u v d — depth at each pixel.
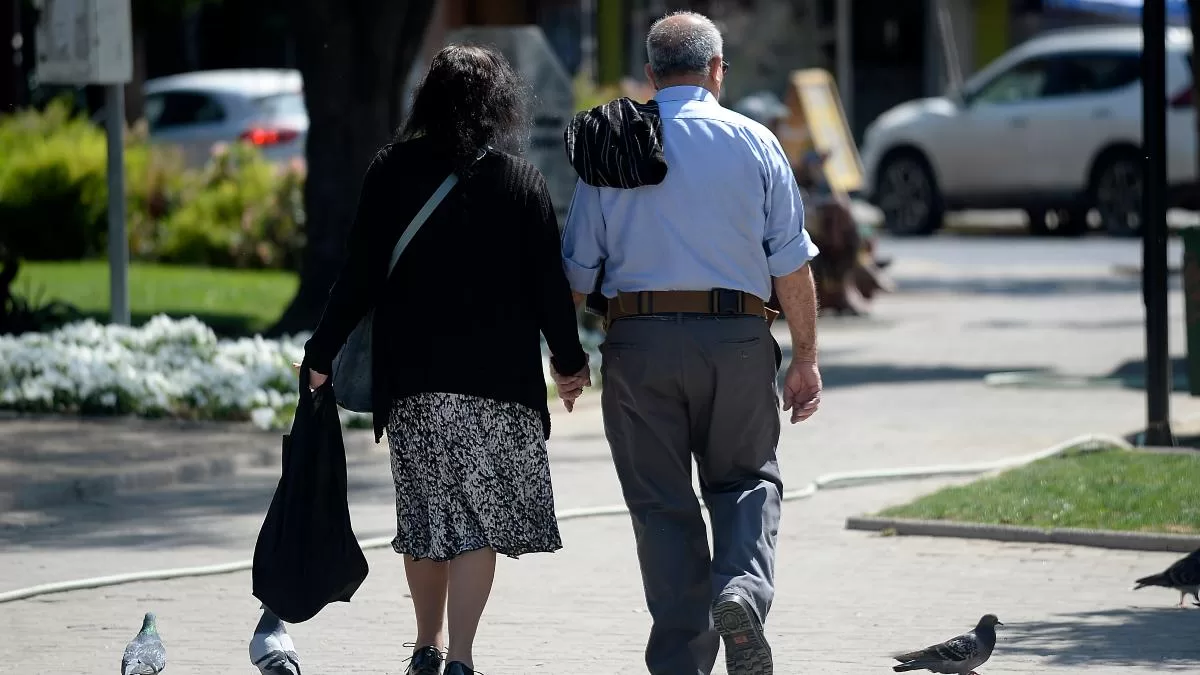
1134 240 90.00
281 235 74.31
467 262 19.17
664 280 19.19
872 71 122.19
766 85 122.06
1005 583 26.30
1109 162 89.44
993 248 89.81
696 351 19.09
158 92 88.50
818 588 26.17
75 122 80.12
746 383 19.30
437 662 20.09
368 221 19.33
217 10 127.00
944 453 37.34
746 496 19.33
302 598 19.23
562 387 20.06
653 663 19.36
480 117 19.45
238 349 44.94
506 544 19.33
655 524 19.44
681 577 19.31
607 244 19.44
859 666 21.81
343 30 52.62
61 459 35.72
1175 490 31.06
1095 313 63.88
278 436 39.34
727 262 19.19
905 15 121.38
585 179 19.22
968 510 30.23
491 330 19.20
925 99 121.25
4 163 74.00
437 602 20.41
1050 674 21.19
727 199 19.09
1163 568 27.05
